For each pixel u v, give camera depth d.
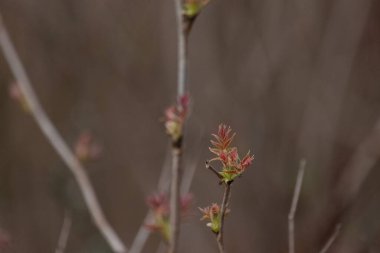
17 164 8.52
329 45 7.06
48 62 8.02
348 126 7.09
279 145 7.14
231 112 7.20
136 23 7.71
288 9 7.16
